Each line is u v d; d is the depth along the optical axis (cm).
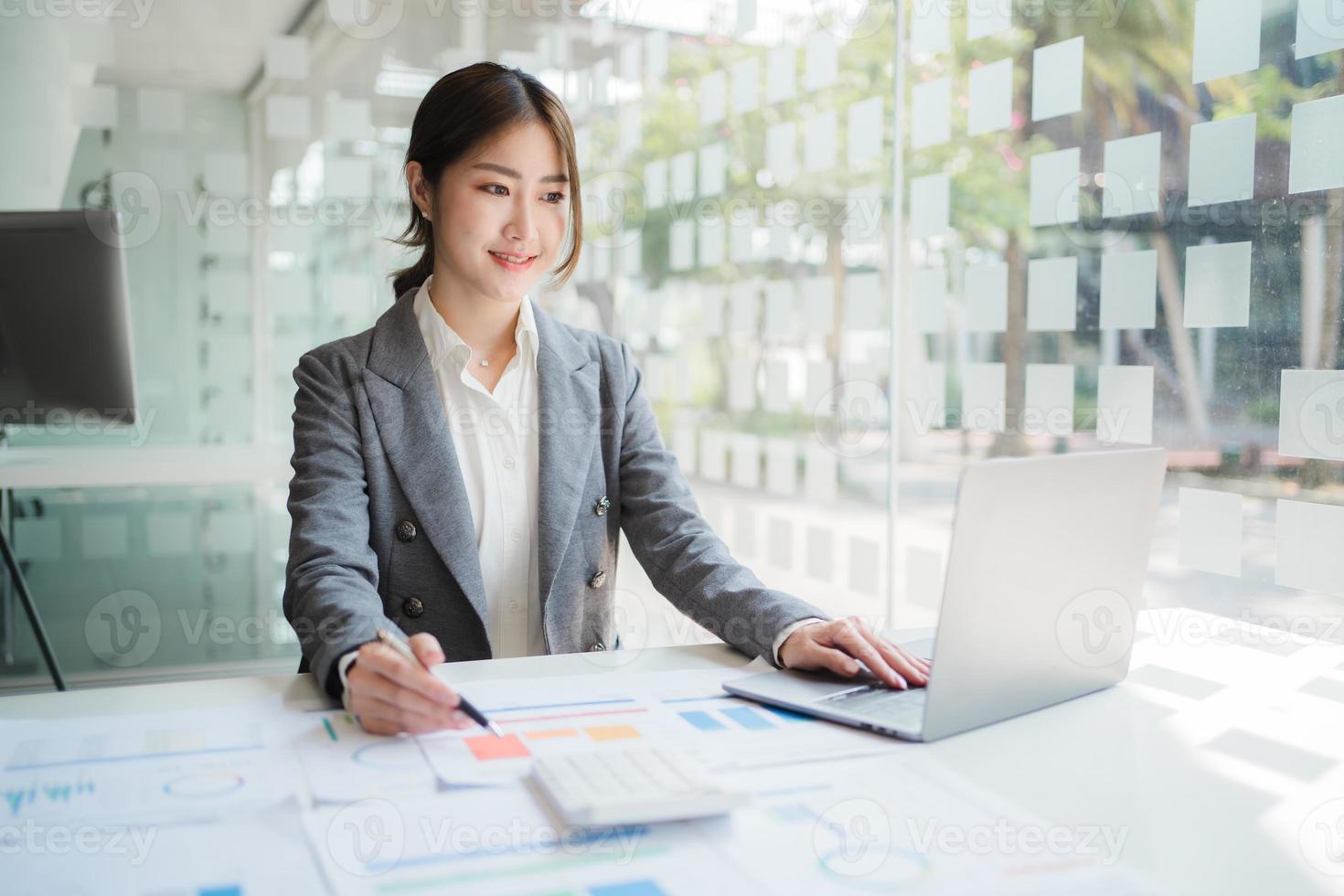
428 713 79
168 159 275
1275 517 133
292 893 55
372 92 291
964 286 247
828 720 86
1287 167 135
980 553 81
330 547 108
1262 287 138
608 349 143
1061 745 81
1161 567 151
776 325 332
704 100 333
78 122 266
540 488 127
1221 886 57
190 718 85
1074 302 183
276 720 84
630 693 93
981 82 220
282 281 287
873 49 318
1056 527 88
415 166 127
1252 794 71
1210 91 150
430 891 55
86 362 194
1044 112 191
